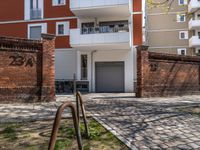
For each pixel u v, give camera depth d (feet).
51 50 47.26
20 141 20.17
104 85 82.38
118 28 77.46
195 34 125.39
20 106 40.29
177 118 29.55
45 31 87.56
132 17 82.28
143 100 50.67
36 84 45.78
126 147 18.60
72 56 84.94
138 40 81.10
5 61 43.09
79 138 13.70
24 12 89.04
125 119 28.86
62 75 85.20
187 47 126.41
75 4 77.41
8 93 43.29
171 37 127.85
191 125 25.90
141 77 56.59
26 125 26.03
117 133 22.22
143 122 27.20
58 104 43.37
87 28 79.56
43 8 88.22
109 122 26.99
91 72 82.28
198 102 46.91
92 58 82.53
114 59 81.35
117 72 81.82
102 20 84.17
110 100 51.01
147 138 20.90
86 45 76.18
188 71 64.85
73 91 79.10
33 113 33.40
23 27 88.89
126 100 50.83
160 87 59.16
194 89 65.98
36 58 45.85
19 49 44.19
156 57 58.54
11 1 89.97
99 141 20.04
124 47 78.59
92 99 53.31
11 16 89.66
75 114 13.32
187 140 20.44
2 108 37.86
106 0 75.66
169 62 60.90
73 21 86.22
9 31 89.56
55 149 17.92
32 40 45.14
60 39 86.28
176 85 62.18
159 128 24.43
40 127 25.05
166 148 18.37
